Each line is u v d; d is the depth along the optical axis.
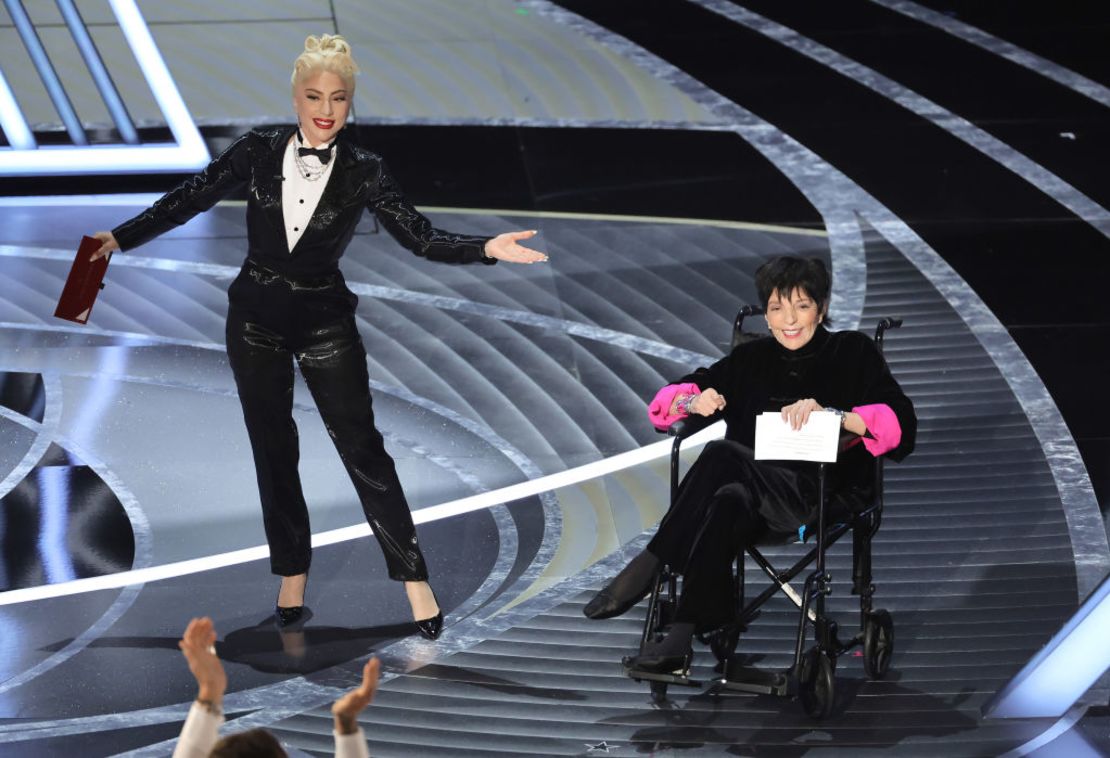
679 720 15.85
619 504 20.42
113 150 27.98
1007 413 22.23
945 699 16.16
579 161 29.62
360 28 34.06
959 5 36.53
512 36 34.25
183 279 25.77
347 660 17.12
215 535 19.73
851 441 15.98
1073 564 18.77
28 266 25.73
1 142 29.16
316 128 16.36
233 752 9.34
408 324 24.64
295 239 16.56
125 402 22.45
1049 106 31.59
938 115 31.30
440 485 20.83
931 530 19.56
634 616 18.03
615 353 23.86
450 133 30.36
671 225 27.50
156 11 34.06
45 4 33.94
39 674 16.81
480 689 16.50
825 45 34.41
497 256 16.25
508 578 18.83
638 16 35.69
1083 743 15.28
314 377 17.03
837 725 15.70
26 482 20.58
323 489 20.88
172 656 17.17
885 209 28.02
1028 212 27.83
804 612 15.44
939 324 24.50
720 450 16.06
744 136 30.55
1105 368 23.30
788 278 16.11
